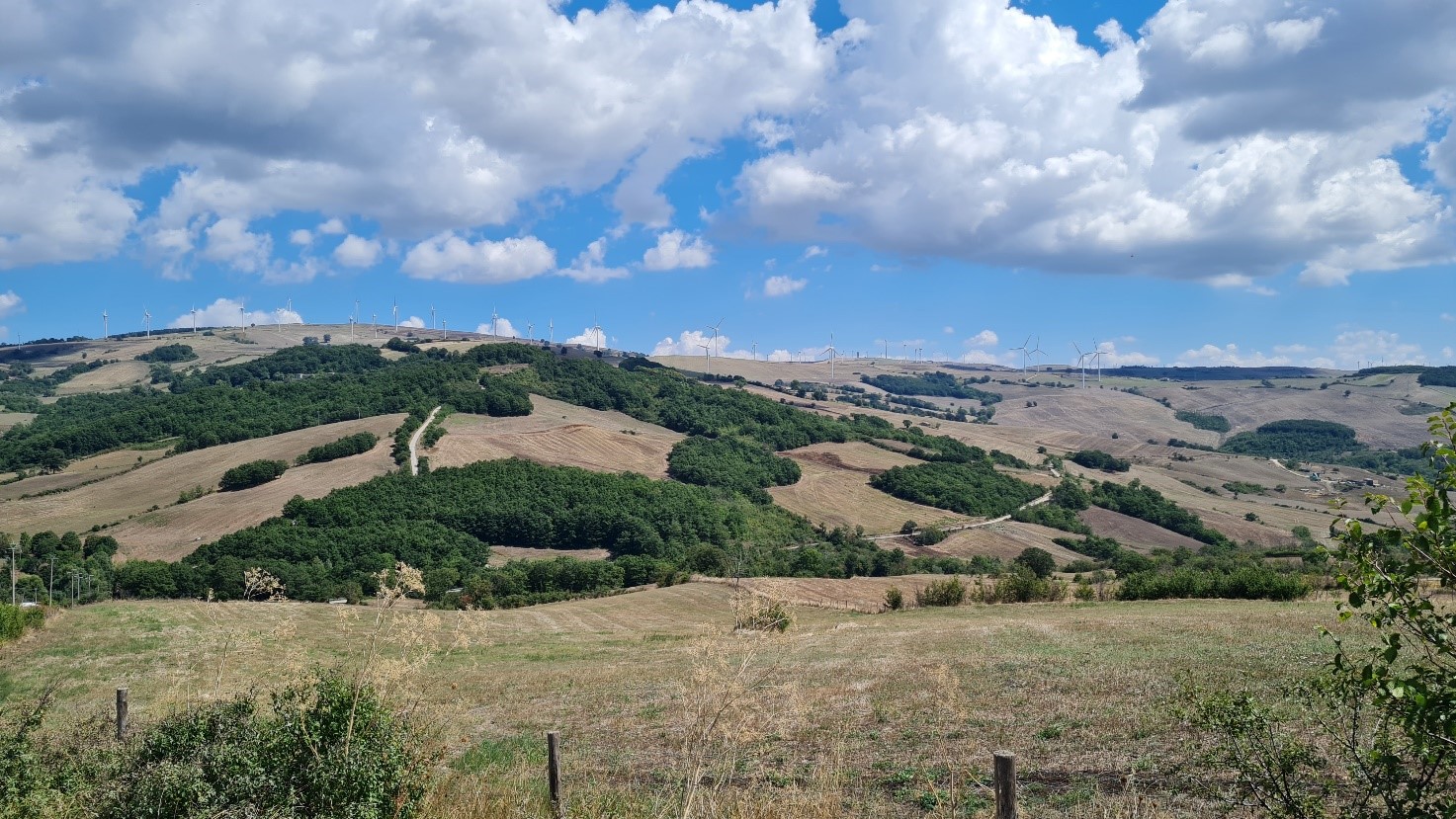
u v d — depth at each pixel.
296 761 8.56
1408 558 5.08
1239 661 22.06
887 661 28.80
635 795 11.62
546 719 21.92
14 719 10.87
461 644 9.34
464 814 10.02
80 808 9.07
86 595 73.69
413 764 9.46
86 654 37.03
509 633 57.34
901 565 92.75
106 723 12.10
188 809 8.12
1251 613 39.53
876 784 12.94
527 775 13.62
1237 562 76.62
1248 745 7.02
